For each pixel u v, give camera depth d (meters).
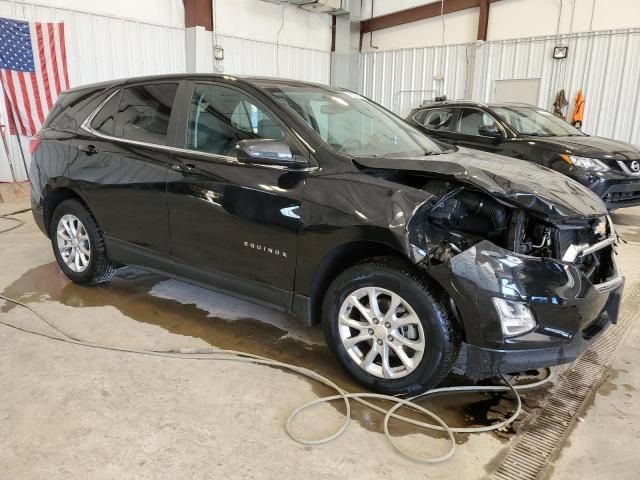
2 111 7.56
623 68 8.62
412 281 2.21
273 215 2.57
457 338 2.22
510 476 1.91
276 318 3.29
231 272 2.84
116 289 3.74
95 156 3.40
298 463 1.93
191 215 2.92
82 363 2.63
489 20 10.15
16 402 2.27
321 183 2.46
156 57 9.19
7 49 7.34
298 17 11.59
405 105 11.99
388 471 1.91
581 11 8.93
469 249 2.12
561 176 2.73
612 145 5.96
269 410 2.27
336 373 2.62
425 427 2.18
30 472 1.84
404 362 2.30
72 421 2.14
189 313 3.33
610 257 2.53
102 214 3.43
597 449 2.08
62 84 7.90
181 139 3.03
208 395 2.37
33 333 2.97
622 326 3.28
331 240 2.38
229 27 10.17
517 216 2.20
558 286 2.12
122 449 1.98
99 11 8.26
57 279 3.93
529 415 2.31
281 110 2.71
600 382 2.61
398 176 2.43
